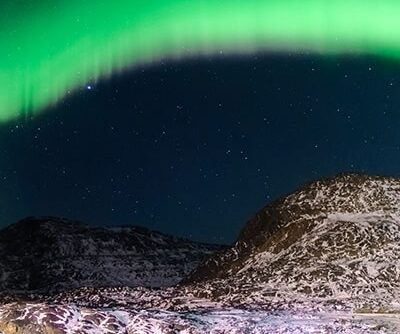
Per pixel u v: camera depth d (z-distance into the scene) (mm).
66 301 39531
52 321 19094
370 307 31047
